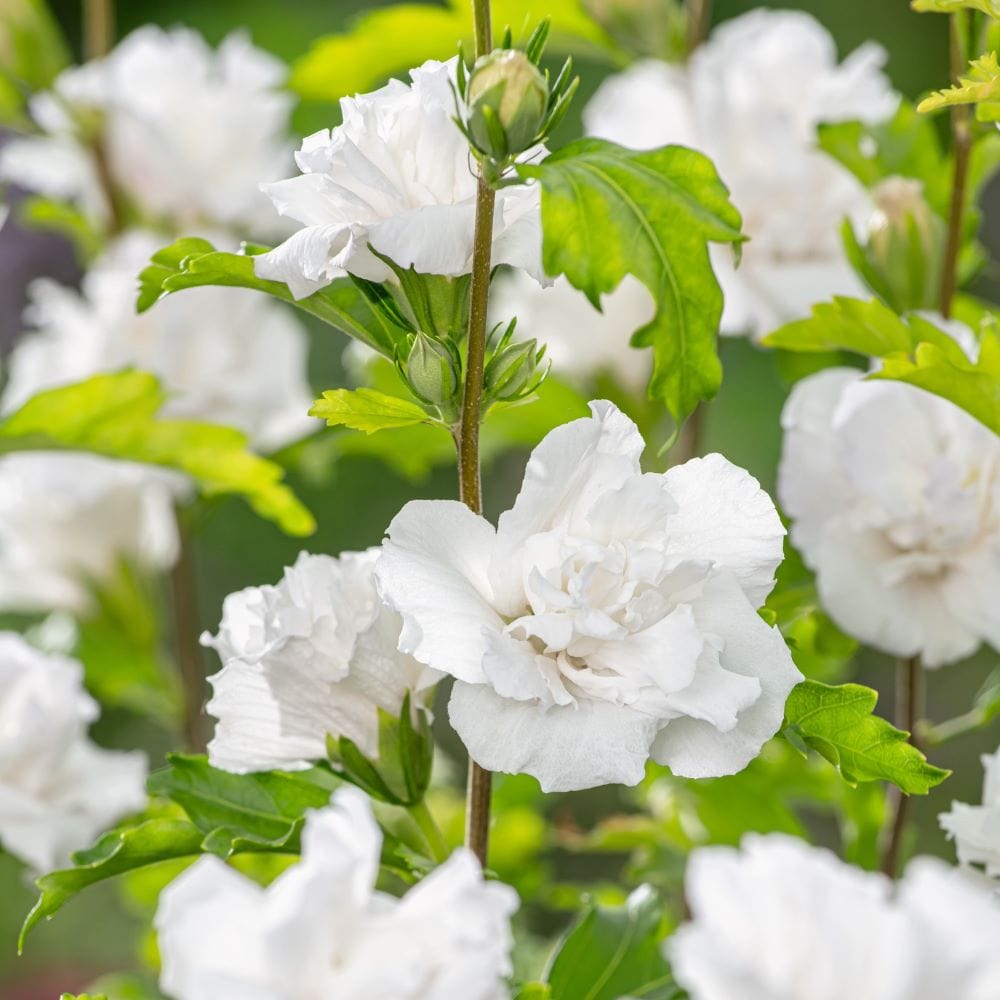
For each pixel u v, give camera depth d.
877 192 1.09
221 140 1.34
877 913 0.83
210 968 0.85
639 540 0.93
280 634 0.96
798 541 1.06
